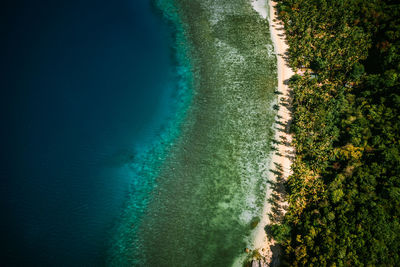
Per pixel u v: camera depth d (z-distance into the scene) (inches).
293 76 3036.4
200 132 2726.4
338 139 2474.2
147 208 2268.7
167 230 2154.3
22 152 2551.7
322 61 3041.3
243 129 2733.8
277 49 3405.5
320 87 2837.1
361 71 2847.0
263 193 2332.7
